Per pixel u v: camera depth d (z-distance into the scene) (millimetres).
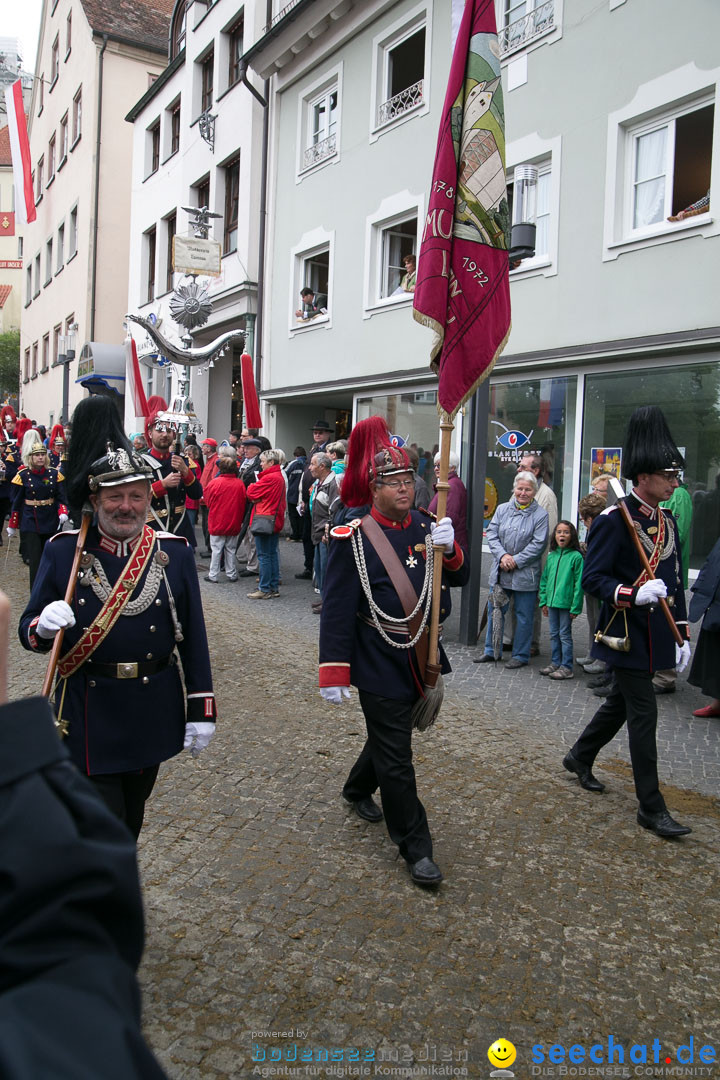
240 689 5992
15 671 6293
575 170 9953
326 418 16906
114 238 25766
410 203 12508
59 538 2787
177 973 2723
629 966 2846
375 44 13109
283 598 9820
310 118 15109
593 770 4680
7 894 783
